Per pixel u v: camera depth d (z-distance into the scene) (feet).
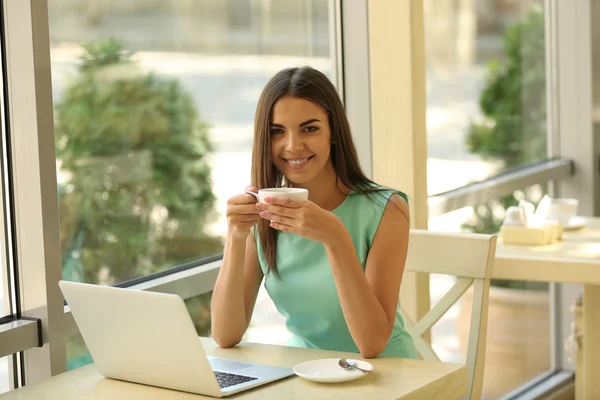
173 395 5.09
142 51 7.58
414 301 9.17
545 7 13.97
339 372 5.26
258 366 5.52
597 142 13.88
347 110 9.57
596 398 9.96
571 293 13.71
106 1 7.27
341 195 6.52
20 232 6.33
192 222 8.10
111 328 5.24
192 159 8.07
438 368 5.35
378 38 9.10
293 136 6.11
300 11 9.24
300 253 6.42
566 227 10.48
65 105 6.93
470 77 11.83
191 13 8.02
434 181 10.91
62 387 5.38
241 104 8.61
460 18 11.57
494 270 9.06
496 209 11.93
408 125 9.04
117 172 7.35
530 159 13.51
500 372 12.32
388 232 6.24
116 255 7.34
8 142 6.30
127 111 7.44
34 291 6.33
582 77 13.87
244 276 6.66
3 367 6.46
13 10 6.16
